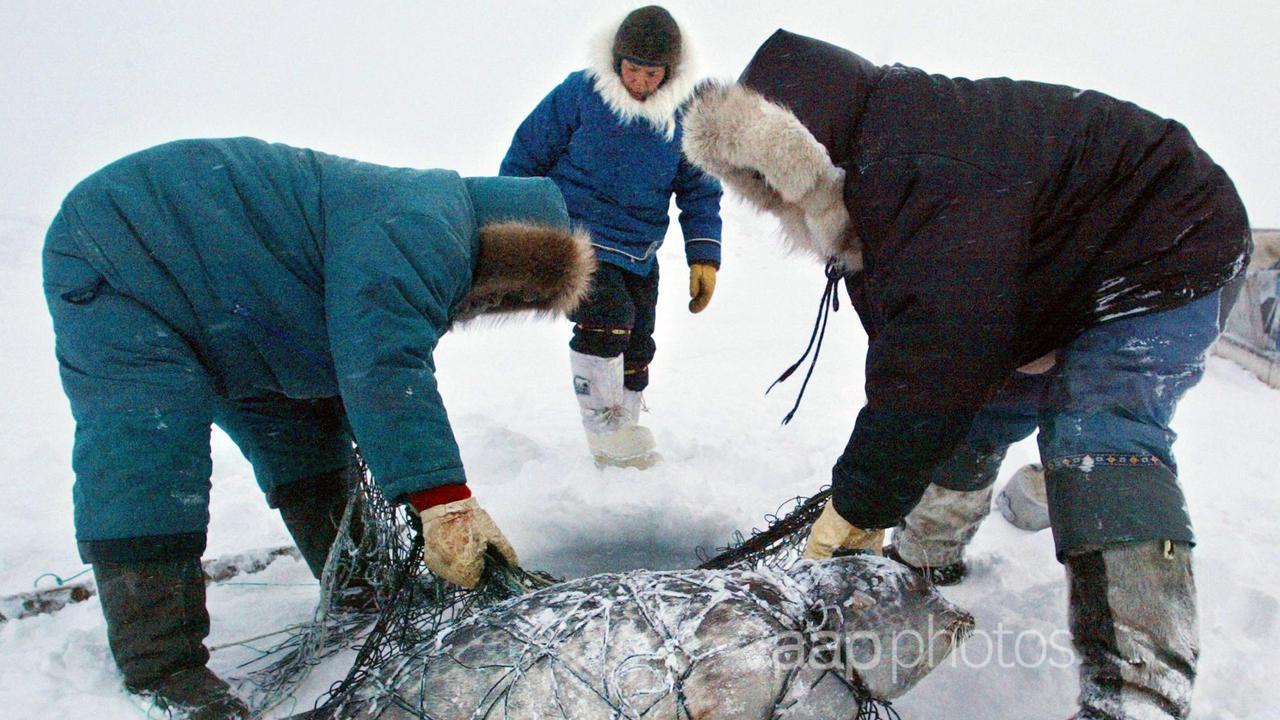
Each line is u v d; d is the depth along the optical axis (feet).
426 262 7.48
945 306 6.57
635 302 13.44
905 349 6.72
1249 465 13.84
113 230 7.38
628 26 11.98
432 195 7.88
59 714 7.33
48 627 8.89
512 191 8.54
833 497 7.38
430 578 8.78
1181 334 6.79
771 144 7.10
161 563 7.32
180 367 7.45
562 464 12.78
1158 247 6.80
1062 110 7.07
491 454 13.53
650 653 6.27
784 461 13.15
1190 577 6.40
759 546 9.20
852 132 7.22
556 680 6.23
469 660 6.45
